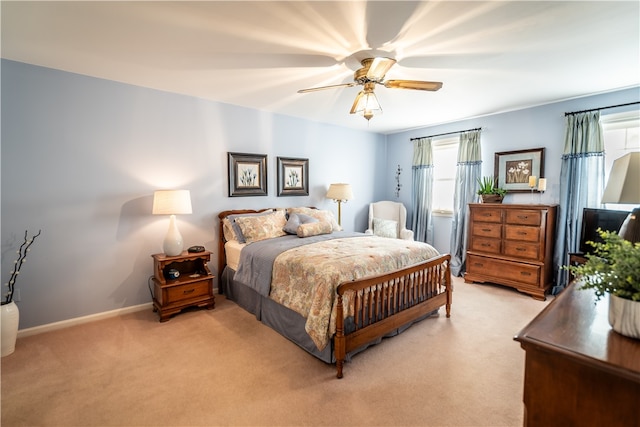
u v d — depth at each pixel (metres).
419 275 2.97
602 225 3.19
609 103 3.49
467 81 3.15
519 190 4.23
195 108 3.71
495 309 3.41
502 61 2.65
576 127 3.68
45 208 2.84
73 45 2.38
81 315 3.05
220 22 2.04
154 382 2.10
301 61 2.66
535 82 3.18
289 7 1.86
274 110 4.33
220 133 3.92
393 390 2.03
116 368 2.26
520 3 1.81
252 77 3.06
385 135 6.06
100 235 3.13
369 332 2.42
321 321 2.23
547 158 3.98
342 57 2.57
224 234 3.92
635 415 0.84
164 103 3.47
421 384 2.09
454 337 2.76
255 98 3.78
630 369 0.83
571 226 3.72
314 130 4.94
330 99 3.80
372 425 1.73
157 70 2.88
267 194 4.42
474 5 1.83
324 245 3.19
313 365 2.32
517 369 2.26
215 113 3.87
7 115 2.64
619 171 1.37
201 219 3.81
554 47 2.39
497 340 2.70
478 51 2.45
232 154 4.01
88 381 2.11
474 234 4.34
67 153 2.93
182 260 3.27
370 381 2.12
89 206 3.06
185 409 1.84
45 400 1.91
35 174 2.78
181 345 2.61
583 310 1.23
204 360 2.38
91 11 1.91
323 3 1.82
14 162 2.69
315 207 5.04
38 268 2.82
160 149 3.47
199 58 2.61
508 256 3.99
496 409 1.85
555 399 0.97
